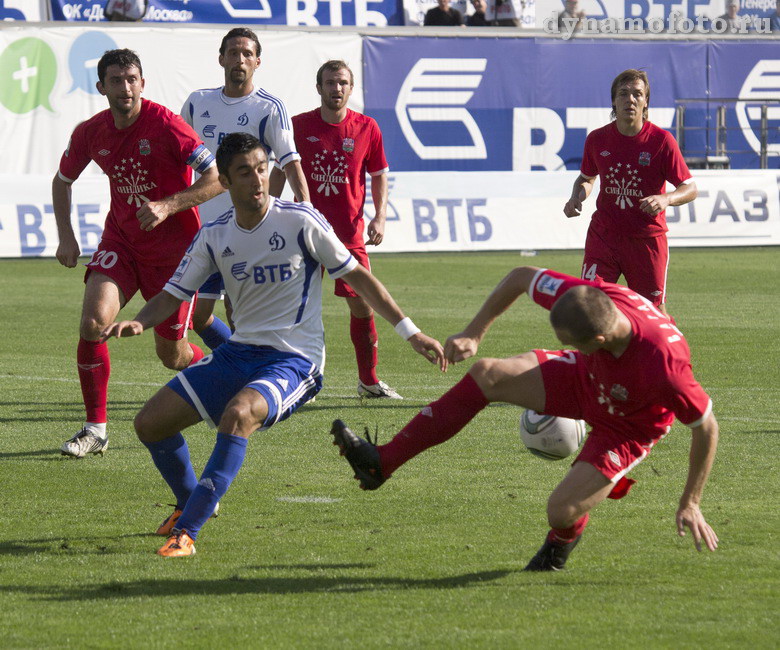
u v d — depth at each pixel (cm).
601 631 1285
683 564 1561
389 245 7075
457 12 7969
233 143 1631
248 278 1705
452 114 7838
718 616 1336
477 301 5144
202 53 7394
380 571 1542
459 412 1560
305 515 1856
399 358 3725
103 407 2302
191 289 1736
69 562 1586
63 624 1316
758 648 1230
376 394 2995
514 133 7944
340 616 1345
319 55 7550
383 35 7669
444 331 4219
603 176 3109
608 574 1520
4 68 7050
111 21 7375
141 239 2328
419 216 7119
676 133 8156
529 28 7888
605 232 3145
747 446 2355
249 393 1641
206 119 2823
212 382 1703
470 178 7219
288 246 1691
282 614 1354
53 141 7194
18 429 2566
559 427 1678
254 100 2808
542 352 1591
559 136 8019
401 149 7794
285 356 1719
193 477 1767
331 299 5462
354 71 7644
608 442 1506
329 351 3866
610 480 1494
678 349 1427
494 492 2008
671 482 2066
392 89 7731
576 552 1627
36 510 1889
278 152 2803
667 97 8131
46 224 6700
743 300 5150
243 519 1830
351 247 3206
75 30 7169
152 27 7275
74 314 4744
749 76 8219
